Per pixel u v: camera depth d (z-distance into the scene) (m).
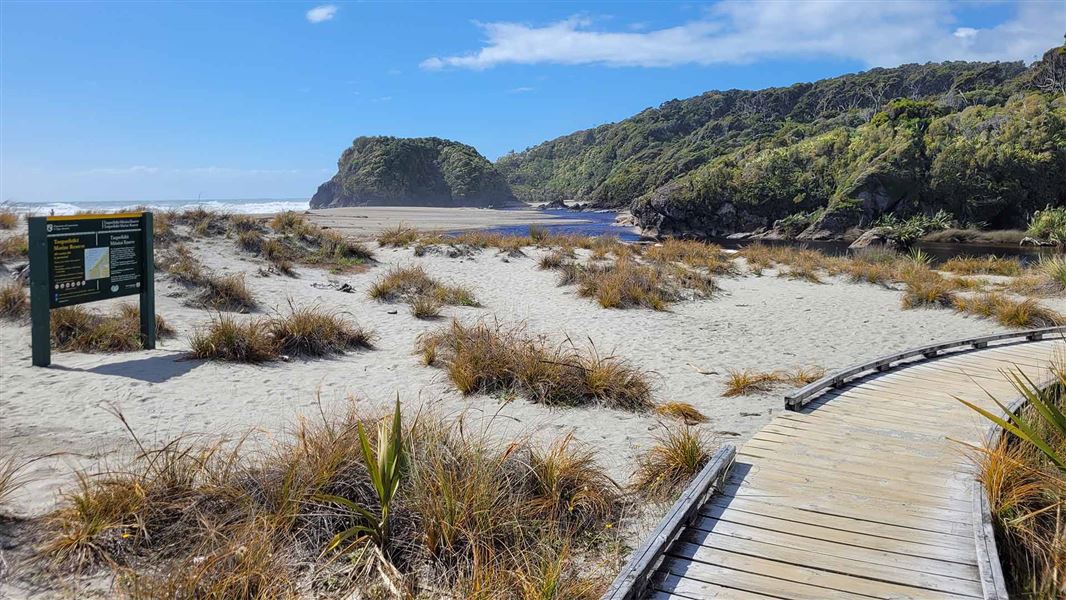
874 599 3.23
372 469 3.70
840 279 17.47
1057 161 61.12
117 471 4.44
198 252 14.77
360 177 183.25
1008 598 3.24
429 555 3.73
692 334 10.89
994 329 11.53
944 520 4.02
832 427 5.80
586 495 4.40
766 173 71.25
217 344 8.16
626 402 6.83
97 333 8.52
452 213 94.69
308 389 7.11
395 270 16.16
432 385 7.38
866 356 9.51
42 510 4.04
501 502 4.14
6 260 11.61
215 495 4.05
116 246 8.18
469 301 12.98
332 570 3.58
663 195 69.94
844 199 64.25
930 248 48.81
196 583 3.23
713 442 5.71
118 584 3.36
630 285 14.04
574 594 3.40
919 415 6.13
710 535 3.88
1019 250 46.66
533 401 6.86
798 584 3.38
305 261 15.92
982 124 67.56
